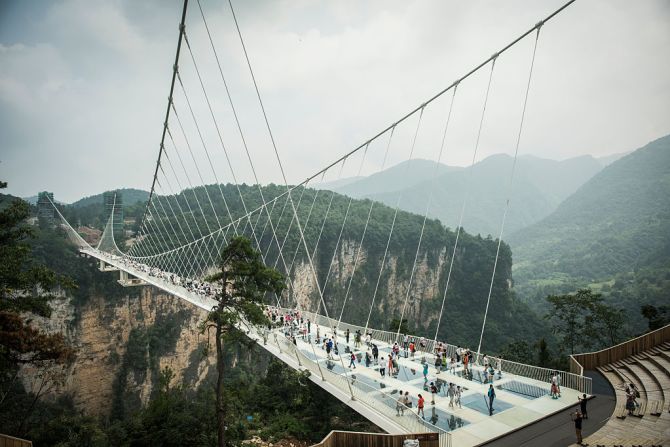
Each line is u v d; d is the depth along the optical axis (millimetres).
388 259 109750
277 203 102438
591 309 45031
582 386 21422
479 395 21344
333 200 112750
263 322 22562
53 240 81125
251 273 22562
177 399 29672
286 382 32844
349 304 103000
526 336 105125
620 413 17906
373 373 24969
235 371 75188
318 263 98500
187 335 86688
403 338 31859
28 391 61250
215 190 118062
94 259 83188
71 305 73812
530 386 22547
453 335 106875
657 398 18688
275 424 27828
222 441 21922
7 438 16953
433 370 25453
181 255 88438
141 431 25734
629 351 25156
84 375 73688
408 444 15094
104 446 29016
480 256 117500
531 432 17344
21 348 20016
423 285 113375
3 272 24438
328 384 23125
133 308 81250
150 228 101938
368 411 19812
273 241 90688
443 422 18344
